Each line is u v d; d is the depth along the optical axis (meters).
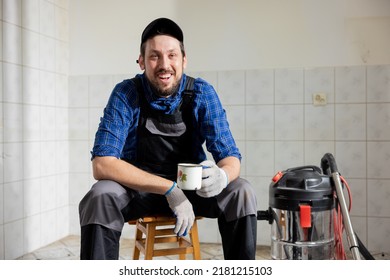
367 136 2.57
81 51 2.99
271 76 2.69
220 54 2.76
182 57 1.66
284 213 1.60
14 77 2.45
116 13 2.93
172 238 1.80
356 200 2.59
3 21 2.36
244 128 2.73
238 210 1.50
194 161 1.81
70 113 3.01
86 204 1.42
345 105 2.60
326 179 1.60
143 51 1.65
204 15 2.78
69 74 3.01
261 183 2.72
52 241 2.82
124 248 2.64
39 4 2.67
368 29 2.57
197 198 1.63
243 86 2.73
